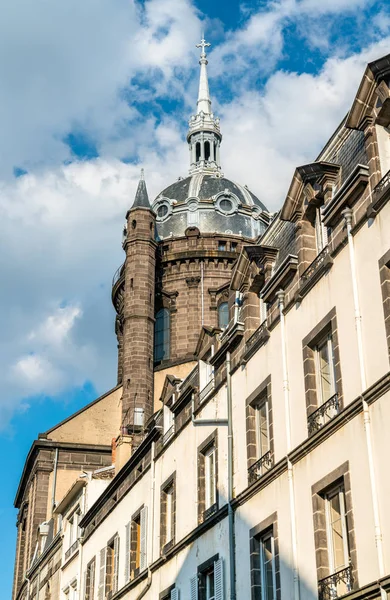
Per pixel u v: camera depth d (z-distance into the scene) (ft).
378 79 66.44
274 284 81.87
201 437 96.84
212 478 94.07
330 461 67.21
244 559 80.64
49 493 195.52
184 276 223.10
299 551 70.18
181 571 95.96
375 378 63.10
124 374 205.67
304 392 74.18
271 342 82.48
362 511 61.41
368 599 58.39
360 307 66.39
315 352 74.74
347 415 64.85
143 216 222.69
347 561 64.49
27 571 187.93
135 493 118.21
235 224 232.12
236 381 89.97
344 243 69.87
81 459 199.21
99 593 126.41
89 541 139.13
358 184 67.77
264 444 83.51
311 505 69.26
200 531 91.71
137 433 172.04
